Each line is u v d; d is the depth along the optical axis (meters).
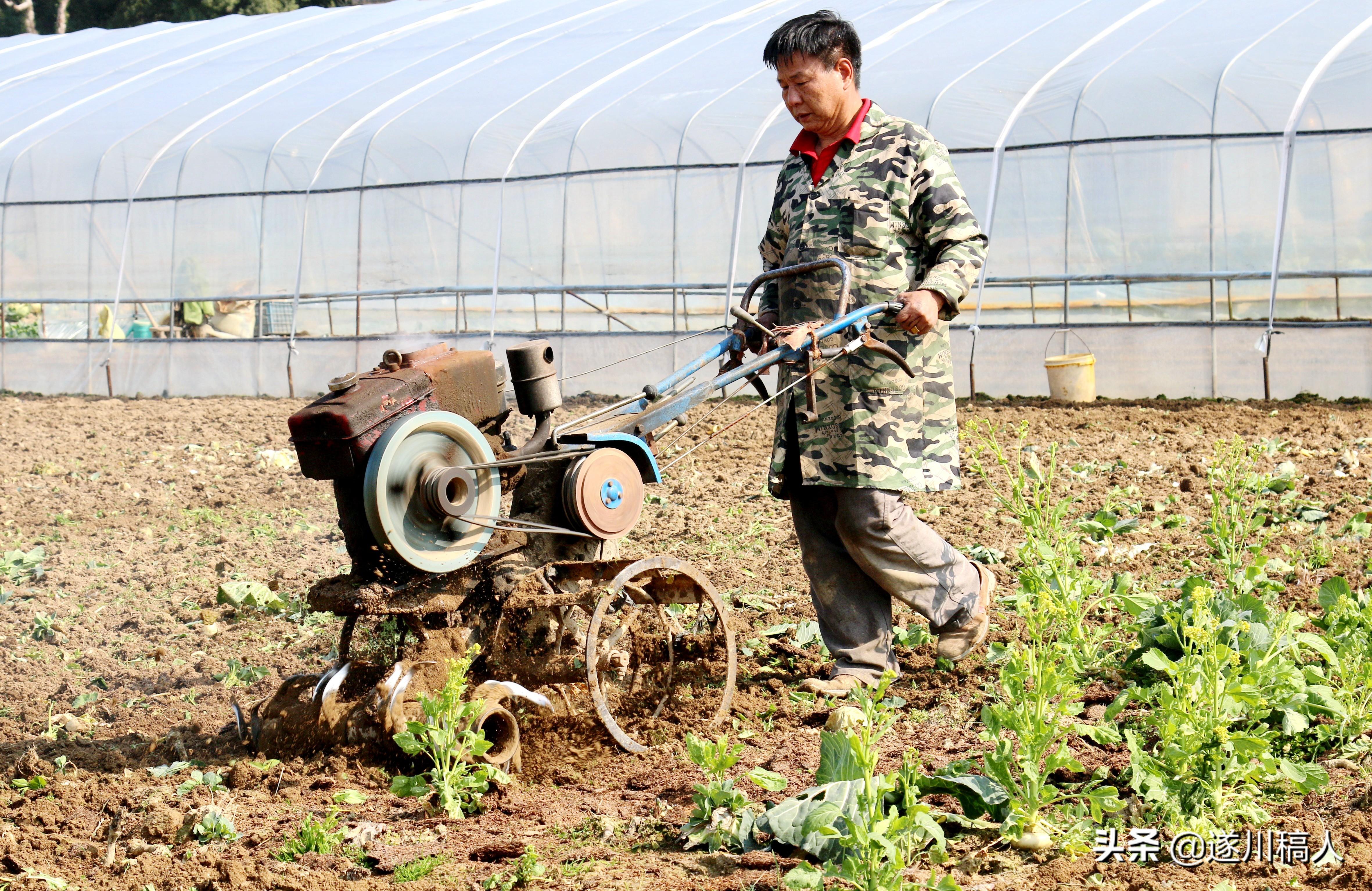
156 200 16.38
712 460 9.19
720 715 4.07
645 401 4.13
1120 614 4.87
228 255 16.06
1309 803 3.23
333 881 3.11
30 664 5.28
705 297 14.57
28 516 8.57
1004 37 14.55
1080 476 7.72
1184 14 14.04
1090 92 12.64
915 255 4.18
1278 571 5.29
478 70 17.61
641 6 20.28
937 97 13.32
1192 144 12.09
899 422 4.14
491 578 3.86
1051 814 3.19
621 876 3.04
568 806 3.54
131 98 18.97
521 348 3.90
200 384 16.08
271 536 7.60
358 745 3.80
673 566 3.94
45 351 16.83
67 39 24.78
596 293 14.52
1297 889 2.79
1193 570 5.45
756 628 5.15
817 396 4.17
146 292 16.48
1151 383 12.23
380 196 15.34
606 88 15.73
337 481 3.67
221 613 5.93
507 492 4.02
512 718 3.73
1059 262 12.70
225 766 3.97
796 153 4.32
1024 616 4.56
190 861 3.25
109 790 3.81
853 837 2.73
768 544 6.60
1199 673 3.26
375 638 3.98
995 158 12.82
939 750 3.74
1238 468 6.39
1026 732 3.14
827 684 4.29
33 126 18.34
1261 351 11.72
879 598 4.41
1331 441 8.64
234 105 17.84
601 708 3.77
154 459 10.75
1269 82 11.90
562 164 14.48
